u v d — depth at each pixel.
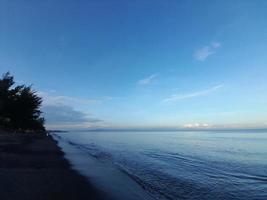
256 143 74.25
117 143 72.62
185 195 16.83
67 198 13.30
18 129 88.81
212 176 23.78
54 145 48.38
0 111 80.81
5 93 80.88
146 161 33.12
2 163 22.84
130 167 27.64
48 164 24.08
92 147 55.69
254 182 21.31
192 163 32.22
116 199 14.02
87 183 16.88
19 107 83.50
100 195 14.44
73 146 53.78
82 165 25.16
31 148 39.00
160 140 91.00
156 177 22.38
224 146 62.00
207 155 41.53
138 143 72.81
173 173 24.78
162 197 15.77
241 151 49.06
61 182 16.53
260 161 34.91
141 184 18.53
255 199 16.64
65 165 24.22
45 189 14.59
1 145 41.59
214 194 17.44
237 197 16.91
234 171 26.73
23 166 22.02
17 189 14.17
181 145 65.06
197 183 20.53
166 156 39.50
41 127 128.62
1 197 12.62
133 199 14.41
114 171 22.72
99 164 26.48
